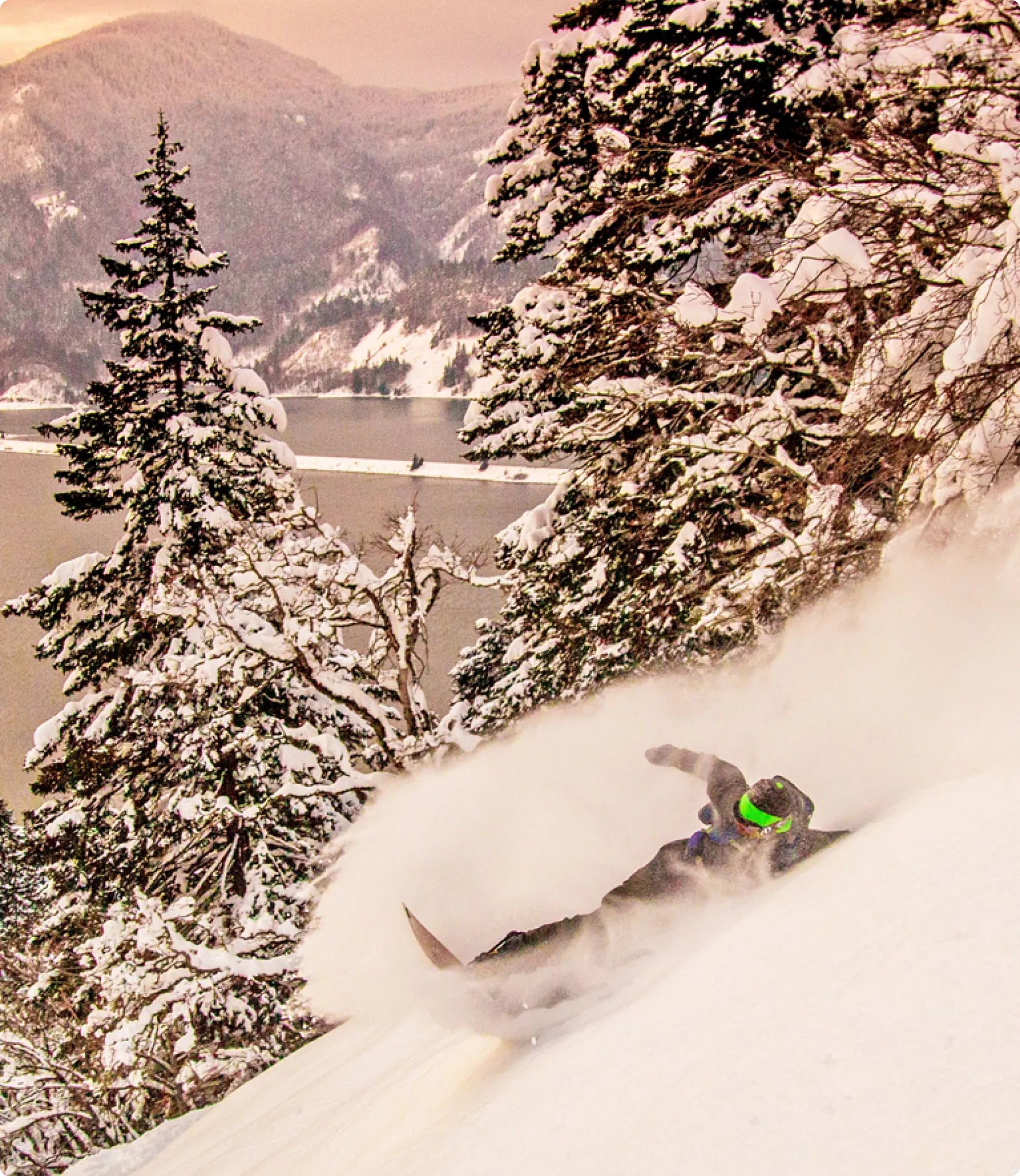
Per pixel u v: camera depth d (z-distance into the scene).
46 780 20.89
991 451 6.79
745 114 11.55
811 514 8.98
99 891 20.45
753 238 11.62
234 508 21.47
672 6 11.71
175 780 20.03
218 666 17.42
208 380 22.00
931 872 2.92
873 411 8.24
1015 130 7.68
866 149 9.30
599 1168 2.30
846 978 2.51
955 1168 1.61
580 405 13.37
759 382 12.14
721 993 2.96
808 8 11.15
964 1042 1.99
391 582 17.94
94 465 21.66
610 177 12.52
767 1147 1.98
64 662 21.69
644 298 12.54
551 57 13.47
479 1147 2.91
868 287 8.92
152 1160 8.55
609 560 14.48
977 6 8.64
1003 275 6.79
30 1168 16.55
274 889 16.75
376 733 17.67
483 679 26.33
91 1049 16.66
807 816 4.08
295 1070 7.74
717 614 10.80
